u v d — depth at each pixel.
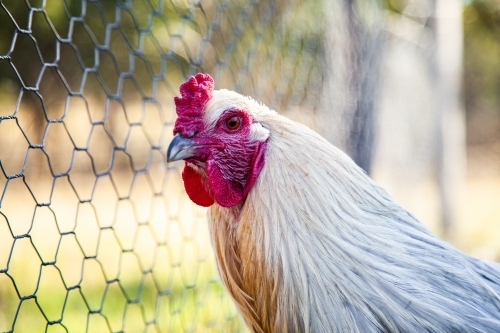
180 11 1.29
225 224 0.96
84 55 2.29
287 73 1.47
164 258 1.73
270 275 0.92
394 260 0.91
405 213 0.94
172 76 2.57
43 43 2.16
